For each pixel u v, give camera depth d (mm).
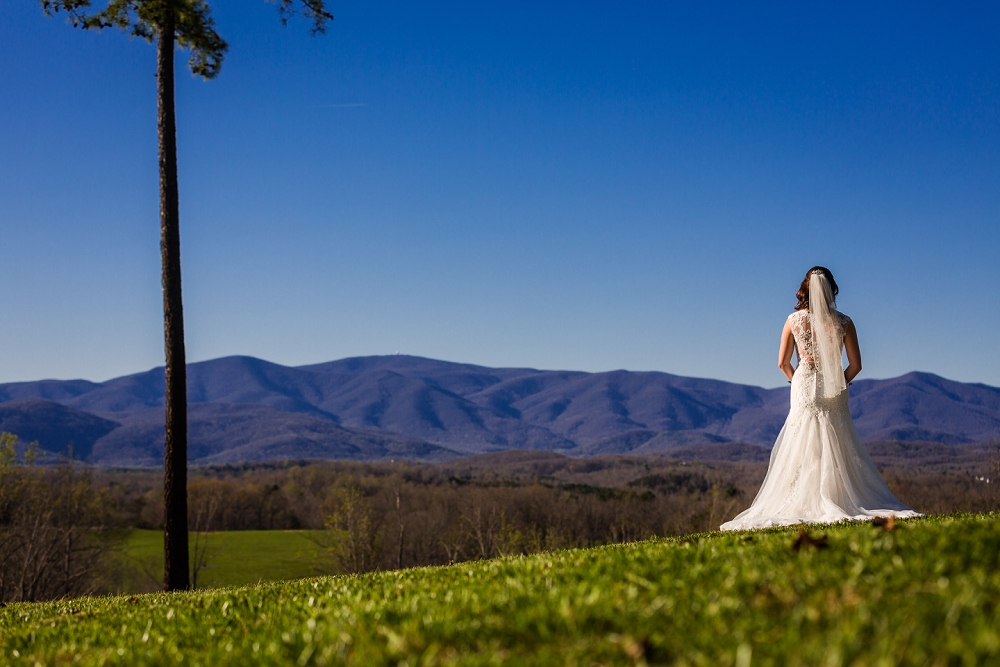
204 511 88125
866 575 4156
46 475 51688
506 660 3502
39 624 7520
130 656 5086
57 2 16625
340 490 73500
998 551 4363
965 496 59562
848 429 10602
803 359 10805
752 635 3396
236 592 8633
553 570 5863
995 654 2803
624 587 4578
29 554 46719
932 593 3619
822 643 3121
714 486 78062
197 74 17672
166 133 16500
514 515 80250
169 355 16250
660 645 3398
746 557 5230
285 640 4672
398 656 3854
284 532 88062
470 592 5328
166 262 16359
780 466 10875
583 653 3445
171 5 16062
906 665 2850
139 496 82000
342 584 7695
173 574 15797
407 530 74562
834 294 10883
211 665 4492
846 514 10016
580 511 84375
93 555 53625
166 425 16172
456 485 96000
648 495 88188
